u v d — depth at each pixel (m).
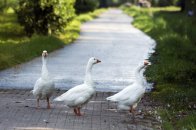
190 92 14.98
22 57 22.08
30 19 31.66
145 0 95.94
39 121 11.32
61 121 11.38
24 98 14.29
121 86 16.75
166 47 26.59
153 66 19.67
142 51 27.59
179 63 20.56
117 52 27.05
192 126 10.55
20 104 13.36
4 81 17.06
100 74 19.27
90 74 12.01
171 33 33.69
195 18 50.38
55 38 29.36
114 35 38.66
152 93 15.23
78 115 12.05
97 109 12.91
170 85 16.36
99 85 16.83
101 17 69.38
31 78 17.78
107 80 17.88
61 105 13.32
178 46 27.27
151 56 23.95
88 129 10.70
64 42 30.47
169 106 13.31
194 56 23.67
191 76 17.84
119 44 31.64
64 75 18.84
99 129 10.73
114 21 59.19
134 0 125.50
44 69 12.54
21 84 16.56
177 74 17.64
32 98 14.30
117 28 46.78
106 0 122.88
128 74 19.39
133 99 11.48
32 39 27.80
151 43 32.22
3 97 14.39
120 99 11.49
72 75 18.89
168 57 23.11
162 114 12.18
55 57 24.27
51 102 13.72
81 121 11.45
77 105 11.79
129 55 25.75
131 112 11.88
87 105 13.40
